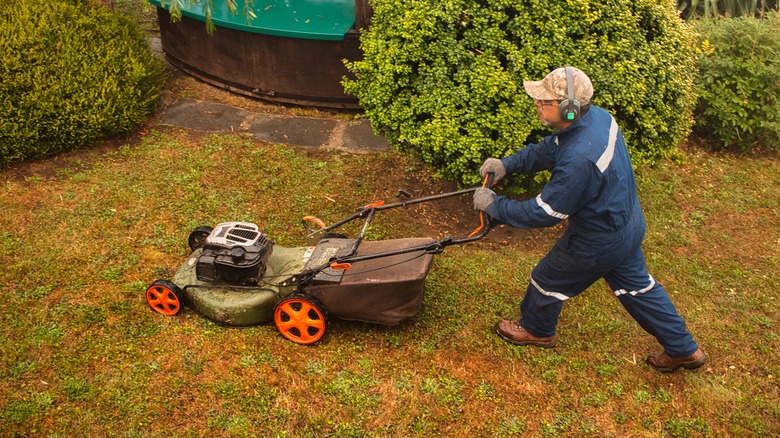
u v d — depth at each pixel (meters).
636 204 3.84
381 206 4.36
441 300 4.84
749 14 9.85
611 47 5.27
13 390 3.74
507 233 5.87
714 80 7.76
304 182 6.25
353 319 4.29
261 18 7.41
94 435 3.54
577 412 3.99
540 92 3.58
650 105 5.50
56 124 6.06
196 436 3.61
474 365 4.27
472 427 3.82
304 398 3.90
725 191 6.91
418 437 3.73
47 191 5.68
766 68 7.40
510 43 5.27
